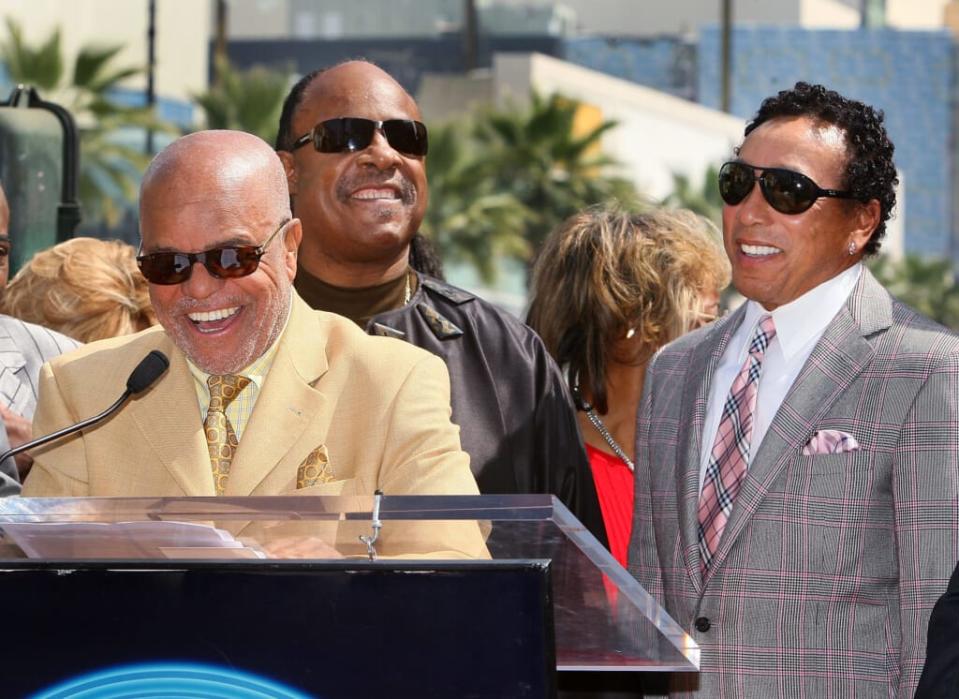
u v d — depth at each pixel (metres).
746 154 5.41
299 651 3.42
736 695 5.11
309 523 3.54
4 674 3.49
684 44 130.88
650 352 6.77
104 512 3.59
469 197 69.44
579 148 71.31
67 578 3.48
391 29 142.88
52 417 4.81
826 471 5.13
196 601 3.45
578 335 6.87
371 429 4.70
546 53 136.25
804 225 5.29
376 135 6.14
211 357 4.60
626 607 3.69
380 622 3.40
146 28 95.44
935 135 142.12
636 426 5.90
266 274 4.56
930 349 5.15
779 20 151.25
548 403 6.04
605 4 155.75
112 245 7.82
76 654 3.47
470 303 6.27
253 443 4.64
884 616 5.07
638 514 5.76
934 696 3.96
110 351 4.91
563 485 5.97
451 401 5.90
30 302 7.46
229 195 4.48
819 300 5.41
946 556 4.88
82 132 64.56
